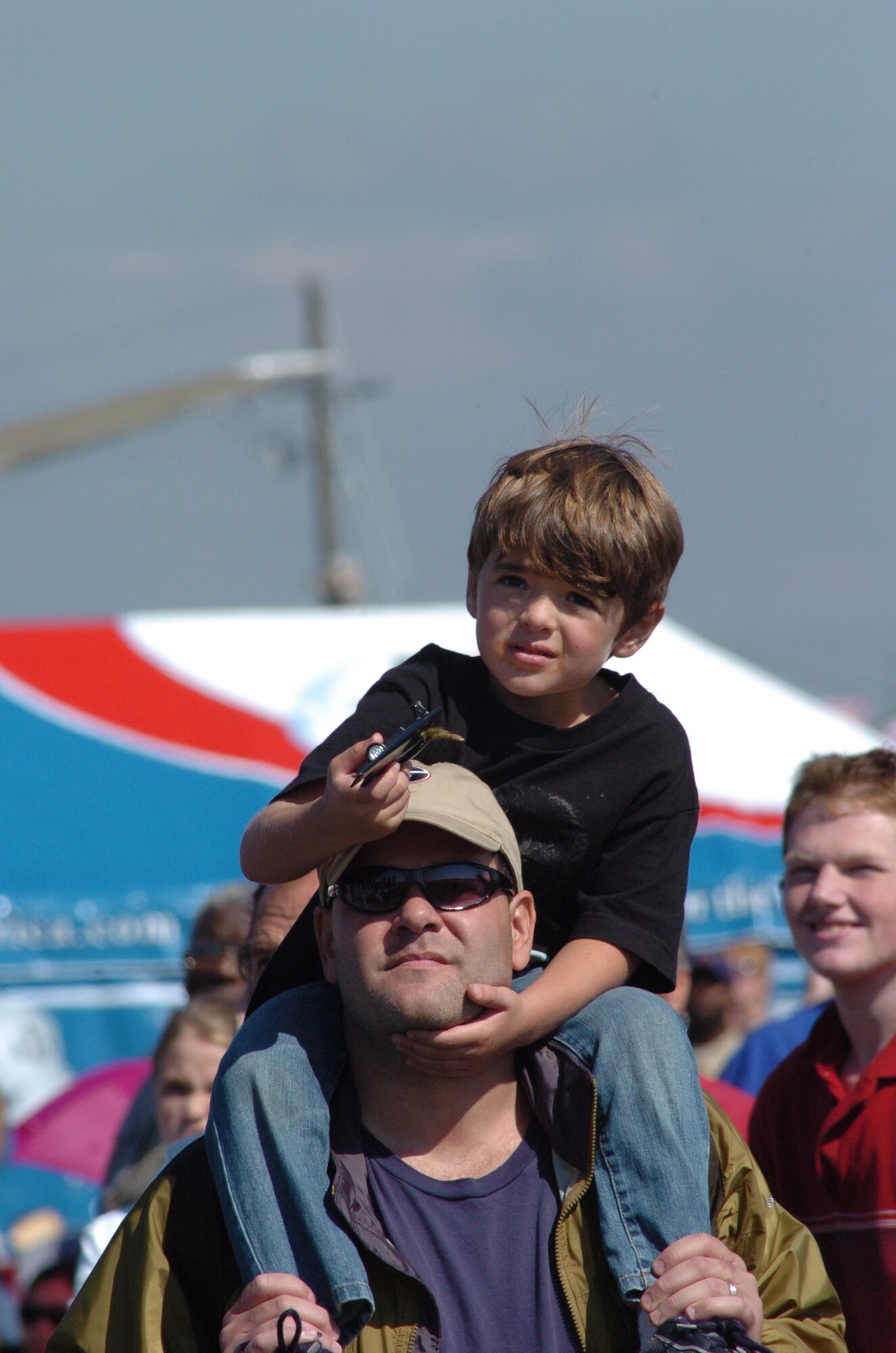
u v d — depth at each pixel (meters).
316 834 6.47
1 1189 18.83
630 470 7.50
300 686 23.98
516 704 7.45
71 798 21.88
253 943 9.55
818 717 24.39
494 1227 6.73
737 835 22.03
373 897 6.71
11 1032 20.20
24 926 20.70
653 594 7.47
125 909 21.05
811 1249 7.16
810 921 9.99
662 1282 6.36
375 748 6.33
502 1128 7.02
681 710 23.80
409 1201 6.76
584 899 7.25
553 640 7.11
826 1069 9.91
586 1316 6.57
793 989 21.88
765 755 23.30
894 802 9.98
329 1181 6.68
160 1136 12.26
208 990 11.67
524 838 7.17
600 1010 7.04
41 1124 19.47
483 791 6.95
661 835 7.30
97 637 24.17
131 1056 20.52
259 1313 6.17
